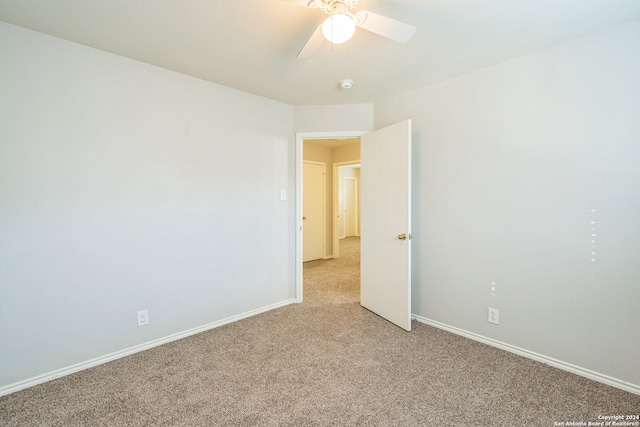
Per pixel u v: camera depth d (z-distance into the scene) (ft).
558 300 6.59
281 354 7.28
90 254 6.73
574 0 4.98
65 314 6.45
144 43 6.49
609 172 5.92
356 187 33.53
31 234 6.05
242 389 5.91
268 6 5.22
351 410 5.30
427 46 6.56
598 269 6.09
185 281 8.27
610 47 5.85
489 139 7.56
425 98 8.90
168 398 5.65
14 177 5.85
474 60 7.20
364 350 7.46
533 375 6.33
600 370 6.09
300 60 7.25
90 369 6.66
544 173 6.72
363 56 7.01
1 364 5.79
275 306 10.46
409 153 8.48
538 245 6.84
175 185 8.02
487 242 7.68
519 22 5.65
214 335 8.36
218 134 8.84
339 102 10.36
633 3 5.06
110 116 6.93
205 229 8.64
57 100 6.26
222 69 7.79
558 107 6.50
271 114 10.14
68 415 5.21
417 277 9.34
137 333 7.45
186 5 5.18
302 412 5.26
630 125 5.68
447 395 5.69
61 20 5.64
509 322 7.35
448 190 8.44
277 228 10.46
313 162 18.95
